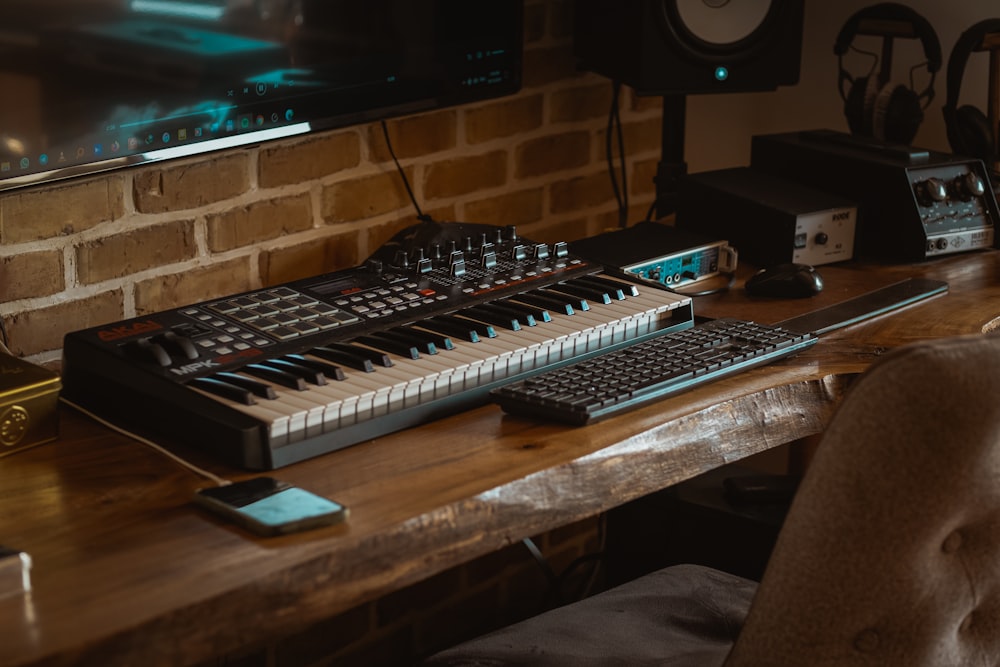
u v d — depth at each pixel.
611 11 1.91
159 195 1.53
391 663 2.02
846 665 0.92
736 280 1.74
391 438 1.14
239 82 1.49
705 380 1.27
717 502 1.75
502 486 1.04
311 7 1.55
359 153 1.77
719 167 2.46
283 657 1.84
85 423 1.20
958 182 1.86
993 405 0.83
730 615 1.36
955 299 1.66
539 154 2.05
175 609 0.84
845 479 0.85
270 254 1.69
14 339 1.42
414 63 1.70
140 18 1.37
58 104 1.32
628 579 1.87
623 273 1.52
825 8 2.28
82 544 0.93
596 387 1.21
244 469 1.07
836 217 1.80
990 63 1.93
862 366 1.38
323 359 1.22
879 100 1.95
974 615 0.98
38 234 1.42
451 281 1.44
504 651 1.26
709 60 1.88
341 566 0.93
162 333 1.24
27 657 0.77
